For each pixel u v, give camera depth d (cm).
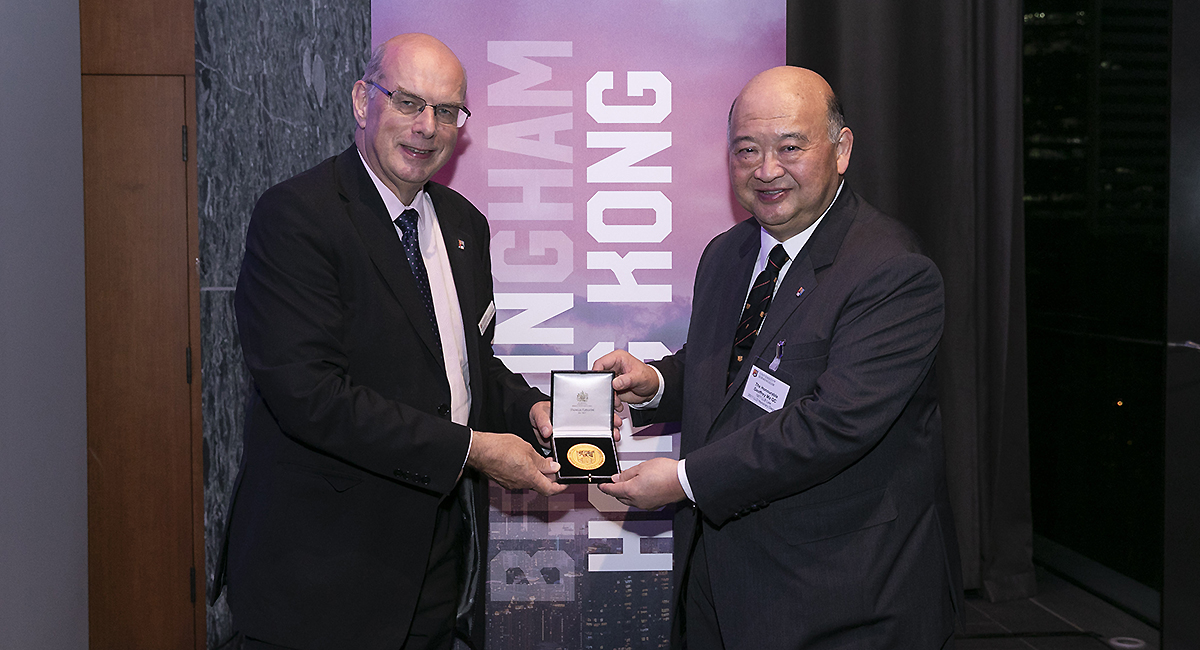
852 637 150
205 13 271
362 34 273
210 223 278
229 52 273
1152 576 308
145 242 279
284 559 155
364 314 160
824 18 301
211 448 284
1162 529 256
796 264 161
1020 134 323
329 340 154
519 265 257
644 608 264
